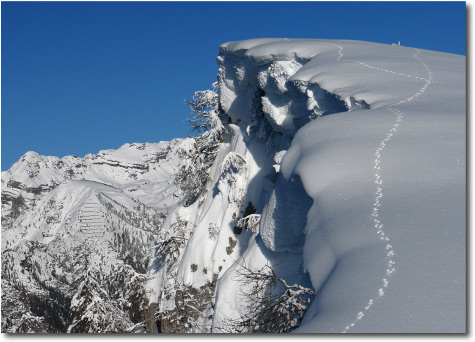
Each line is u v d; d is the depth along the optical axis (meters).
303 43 35.38
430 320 11.34
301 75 29.45
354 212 16.11
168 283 40.97
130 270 42.34
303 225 21.91
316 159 19.41
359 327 11.70
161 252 43.50
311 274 15.66
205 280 37.88
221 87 43.81
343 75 27.73
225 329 24.25
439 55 34.56
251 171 38.69
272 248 23.62
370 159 18.42
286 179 21.41
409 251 13.55
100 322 37.88
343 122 21.80
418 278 12.52
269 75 34.47
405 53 33.69
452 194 15.54
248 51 37.62
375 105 23.89
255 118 40.47
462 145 18.55
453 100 23.59
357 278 13.30
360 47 34.78
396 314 11.71
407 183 16.66
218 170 43.62
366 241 14.66
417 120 20.92
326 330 11.92
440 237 13.73
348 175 18.03
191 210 44.22
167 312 38.50
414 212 15.09
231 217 38.31
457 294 11.77
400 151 18.58
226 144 44.50
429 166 17.38
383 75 27.56
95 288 38.56
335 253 15.11
